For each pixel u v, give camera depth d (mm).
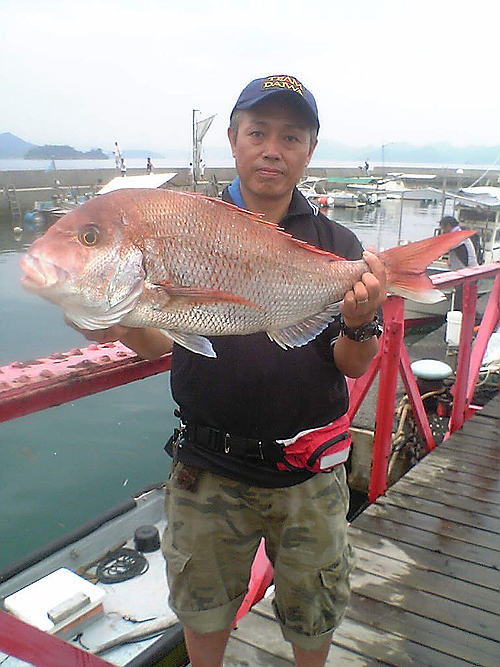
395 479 5414
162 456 7297
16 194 30031
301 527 1846
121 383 2049
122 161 26328
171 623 2855
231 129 1917
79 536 3643
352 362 1809
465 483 3971
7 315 11203
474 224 12758
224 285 1627
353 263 1846
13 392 1680
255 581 2754
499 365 6430
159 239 1525
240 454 1803
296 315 1764
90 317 1468
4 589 3135
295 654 2031
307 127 1804
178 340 1591
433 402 6211
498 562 3102
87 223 1439
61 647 1208
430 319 12180
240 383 1762
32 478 6672
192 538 1864
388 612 2709
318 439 1793
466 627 2617
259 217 1691
